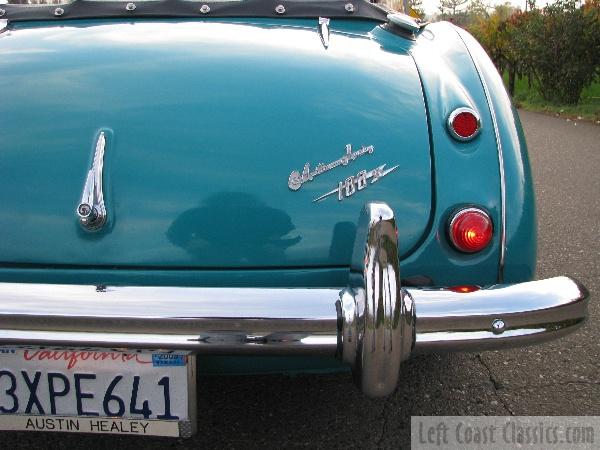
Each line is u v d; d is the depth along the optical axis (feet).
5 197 4.79
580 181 16.83
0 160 4.87
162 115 4.98
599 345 7.88
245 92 5.12
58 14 6.59
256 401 6.59
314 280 4.82
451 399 6.68
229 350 4.25
